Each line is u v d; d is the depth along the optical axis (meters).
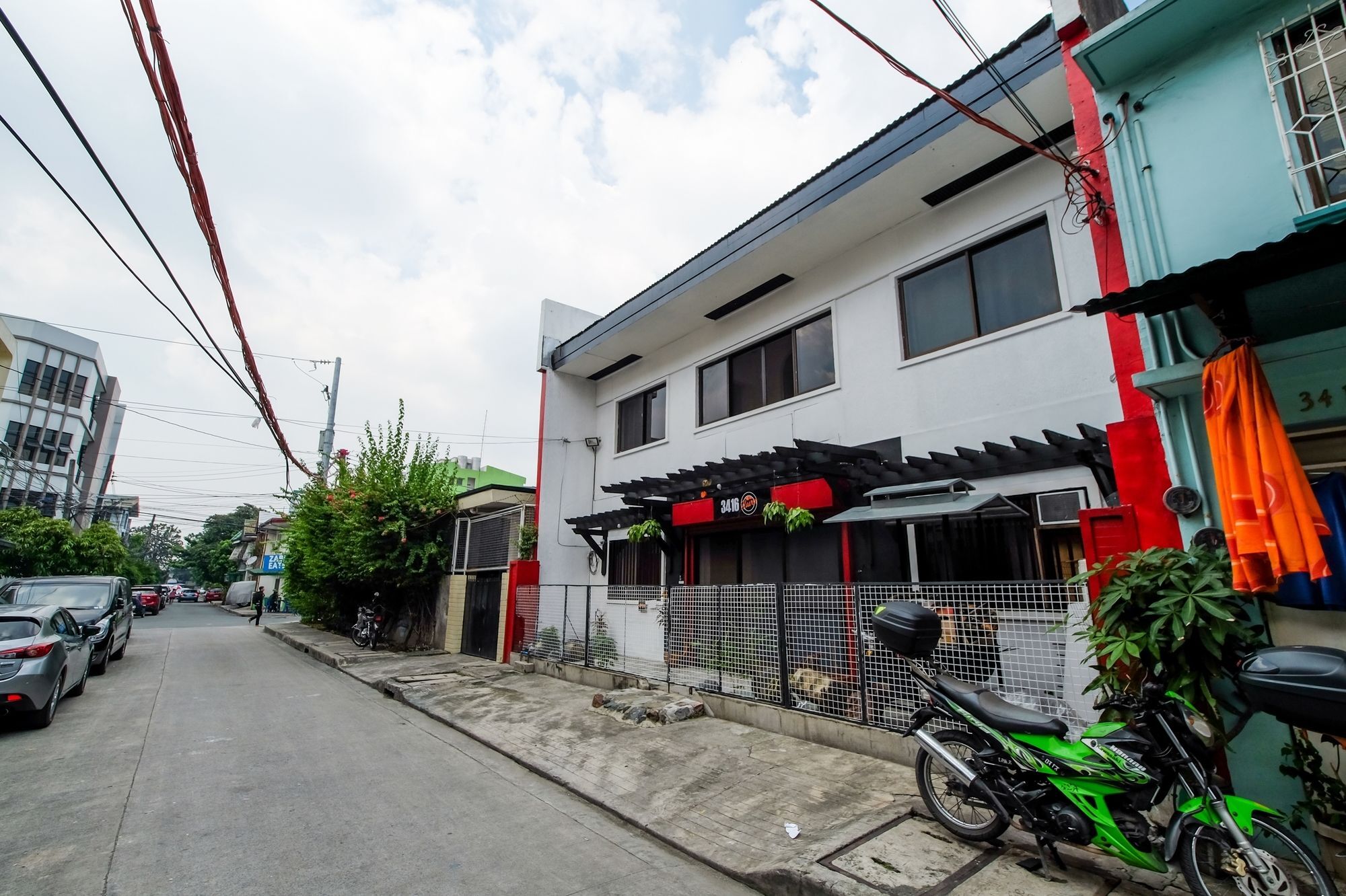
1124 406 4.73
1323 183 3.92
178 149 4.42
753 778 5.26
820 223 8.34
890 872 3.56
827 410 8.98
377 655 13.88
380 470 15.69
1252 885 2.91
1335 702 2.63
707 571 10.77
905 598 5.60
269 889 3.58
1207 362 3.82
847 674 6.05
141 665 12.56
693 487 10.25
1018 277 7.19
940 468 7.38
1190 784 3.19
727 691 7.29
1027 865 3.57
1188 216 4.38
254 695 9.57
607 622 10.36
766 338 10.34
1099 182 5.19
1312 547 3.12
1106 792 3.30
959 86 6.76
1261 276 3.56
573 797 5.30
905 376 8.05
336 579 17.73
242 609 41.31
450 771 5.94
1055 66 5.98
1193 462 4.16
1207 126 4.38
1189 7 4.29
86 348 36.44
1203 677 3.46
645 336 12.04
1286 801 3.61
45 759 6.08
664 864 4.05
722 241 9.62
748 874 3.78
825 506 7.64
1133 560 3.87
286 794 5.14
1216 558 3.68
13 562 19.88
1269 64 4.14
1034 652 4.82
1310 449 3.76
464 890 3.60
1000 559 6.86
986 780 3.78
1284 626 3.68
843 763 5.47
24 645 7.33
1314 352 3.66
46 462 33.88
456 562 15.48
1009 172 7.29
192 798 5.03
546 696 8.91
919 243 8.12
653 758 5.91
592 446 14.23
